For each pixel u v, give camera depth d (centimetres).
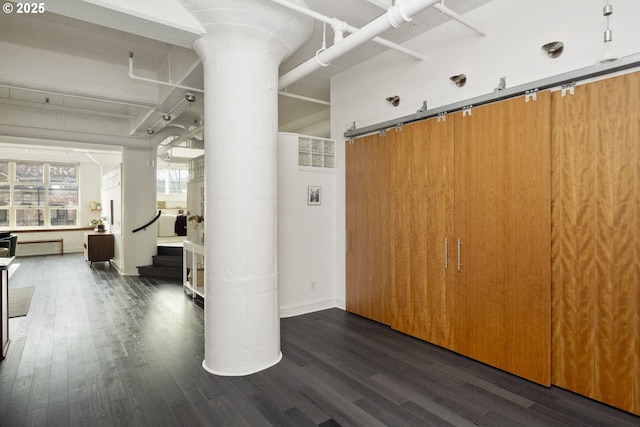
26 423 232
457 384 284
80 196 1121
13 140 741
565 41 270
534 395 267
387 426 229
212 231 304
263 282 311
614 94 247
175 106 507
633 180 239
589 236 260
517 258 297
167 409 248
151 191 769
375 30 258
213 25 282
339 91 488
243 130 298
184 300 543
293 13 292
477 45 327
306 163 476
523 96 293
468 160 332
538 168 283
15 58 421
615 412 245
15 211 1045
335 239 502
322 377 295
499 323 310
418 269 381
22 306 508
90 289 617
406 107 395
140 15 260
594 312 258
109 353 344
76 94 465
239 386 280
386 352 347
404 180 395
